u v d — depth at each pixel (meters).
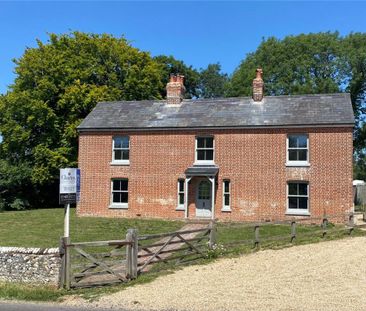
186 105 31.67
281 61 51.81
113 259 16.47
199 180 29.22
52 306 11.16
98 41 44.78
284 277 13.93
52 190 44.47
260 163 27.98
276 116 28.48
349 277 13.84
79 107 41.03
